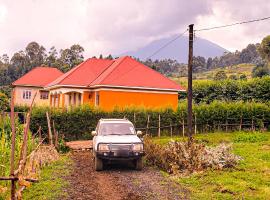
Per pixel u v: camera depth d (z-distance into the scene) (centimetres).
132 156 1594
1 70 10769
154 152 1786
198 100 4891
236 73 13475
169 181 1384
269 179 1383
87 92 3762
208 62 18500
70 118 2756
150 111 3044
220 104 3259
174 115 3091
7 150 1351
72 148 2261
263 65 9294
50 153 1819
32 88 5906
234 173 1493
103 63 4166
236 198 1127
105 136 1697
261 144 2380
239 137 2702
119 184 1326
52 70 6309
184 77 13038
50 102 4516
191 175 1480
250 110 3269
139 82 3591
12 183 858
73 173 1520
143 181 1380
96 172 1578
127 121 1844
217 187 1272
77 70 3909
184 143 1780
